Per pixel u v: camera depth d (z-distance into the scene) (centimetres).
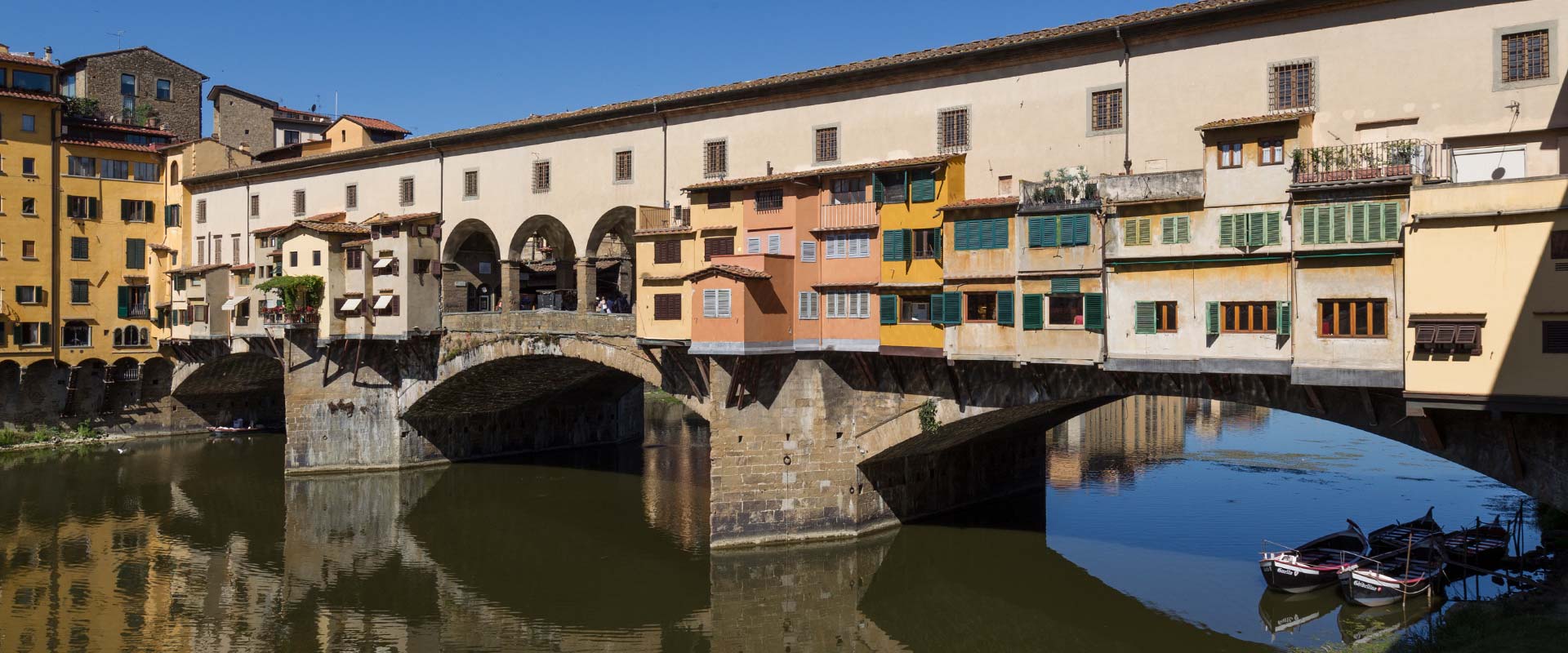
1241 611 3080
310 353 5488
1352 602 2983
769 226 3747
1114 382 3127
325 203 5691
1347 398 2770
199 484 5406
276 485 5375
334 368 5519
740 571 3616
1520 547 3400
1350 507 4325
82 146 6650
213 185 6519
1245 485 4878
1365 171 2589
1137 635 2956
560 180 4584
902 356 3544
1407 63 2731
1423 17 2716
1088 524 4166
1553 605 2606
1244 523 4094
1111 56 3178
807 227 3697
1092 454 5953
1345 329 2630
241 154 6950
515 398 5853
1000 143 3397
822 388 3725
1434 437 2573
